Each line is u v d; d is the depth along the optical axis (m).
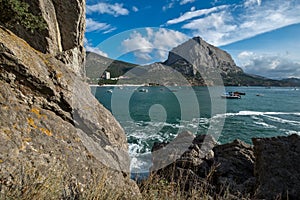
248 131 30.00
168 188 4.86
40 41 10.63
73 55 12.80
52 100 5.19
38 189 3.21
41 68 5.34
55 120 4.77
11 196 2.87
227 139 25.66
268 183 9.02
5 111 3.90
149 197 4.36
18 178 3.17
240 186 9.77
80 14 13.66
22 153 3.53
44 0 11.48
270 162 9.70
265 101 73.00
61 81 5.63
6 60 4.57
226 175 11.08
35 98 4.82
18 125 3.89
